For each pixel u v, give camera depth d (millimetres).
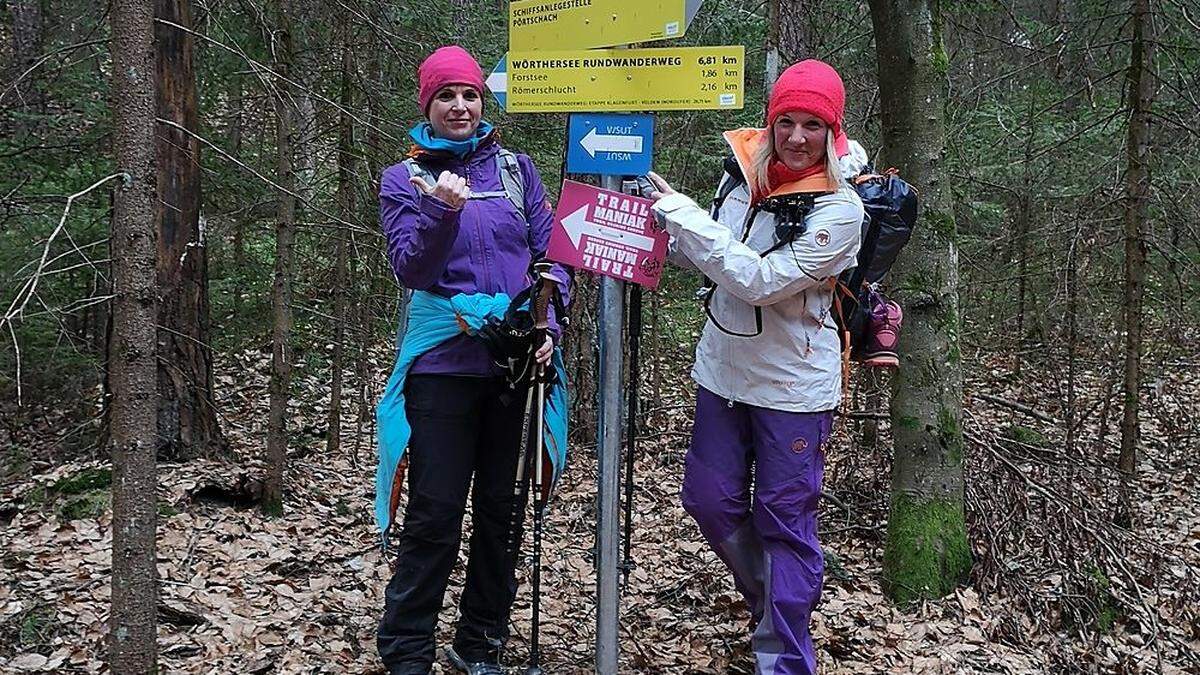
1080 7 7438
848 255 2766
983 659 3793
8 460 5742
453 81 2986
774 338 2902
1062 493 4910
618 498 2867
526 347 2914
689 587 4242
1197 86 6785
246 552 4508
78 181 6336
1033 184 7207
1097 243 6898
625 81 2732
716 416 3051
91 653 3301
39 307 5977
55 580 3990
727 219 2980
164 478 5316
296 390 7922
